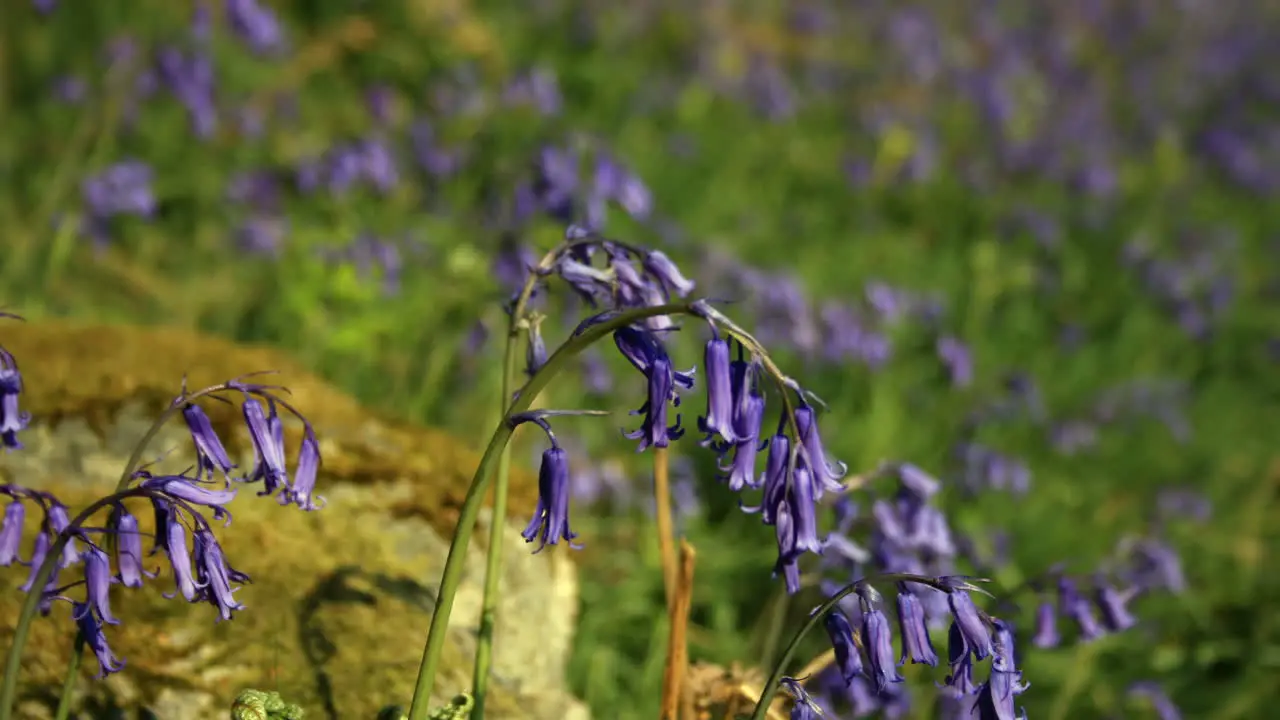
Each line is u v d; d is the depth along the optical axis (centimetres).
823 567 78
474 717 65
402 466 77
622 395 115
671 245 141
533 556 76
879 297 132
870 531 82
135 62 144
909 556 80
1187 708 98
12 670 57
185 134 148
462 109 154
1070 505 120
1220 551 119
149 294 121
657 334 65
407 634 70
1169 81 276
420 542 74
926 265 168
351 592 71
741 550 98
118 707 66
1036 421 130
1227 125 251
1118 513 125
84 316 115
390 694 68
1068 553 112
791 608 88
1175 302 170
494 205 123
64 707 60
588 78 187
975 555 91
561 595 79
